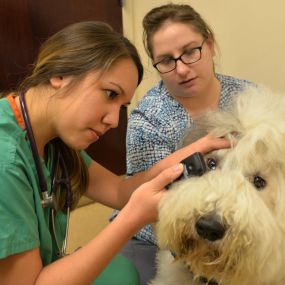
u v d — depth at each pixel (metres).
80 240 2.61
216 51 2.41
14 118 1.19
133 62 1.21
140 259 1.72
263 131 1.09
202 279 1.27
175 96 1.73
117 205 1.54
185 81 1.65
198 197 1.04
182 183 1.11
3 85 2.77
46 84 1.17
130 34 3.09
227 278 1.11
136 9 3.07
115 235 1.10
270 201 1.12
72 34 1.17
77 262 1.09
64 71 1.13
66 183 1.35
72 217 2.90
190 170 1.13
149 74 2.84
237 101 1.27
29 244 1.08
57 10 2.89
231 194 1.03
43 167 1.25
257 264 1.04
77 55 1.13
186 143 1.41
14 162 1.09
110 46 1.15
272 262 1.08
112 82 1.14
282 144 1.09
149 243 1.78
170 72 1.67
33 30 2.83
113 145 3.27
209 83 1.71
